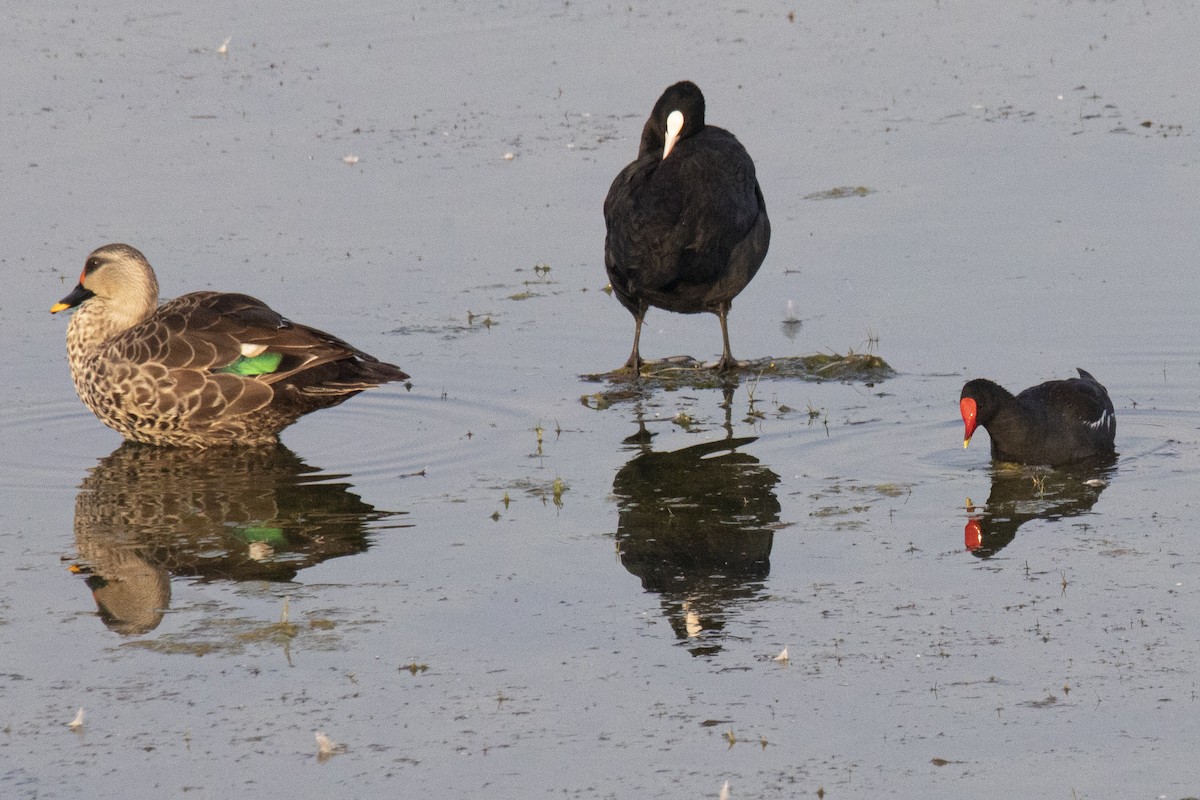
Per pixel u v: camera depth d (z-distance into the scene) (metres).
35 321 18.62
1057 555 11.86
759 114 26.19
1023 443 13.81
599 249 20.95
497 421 15.71
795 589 11.45
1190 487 13.21
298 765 9.23
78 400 16.62
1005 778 8.83
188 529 13.10
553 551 12.36
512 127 25.95
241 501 13.77
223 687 10.20
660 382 16.72
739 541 12.43
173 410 14.93
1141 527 12.35
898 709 9.62
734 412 15.77
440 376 17.02
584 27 31.80
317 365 15.01
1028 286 18.72
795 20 32.03
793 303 18.66
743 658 10.38
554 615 11.16
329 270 20.20
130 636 11.02
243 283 19.69
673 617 11.05
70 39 31.30
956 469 13.92
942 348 17.16
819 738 9.33
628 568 11.97
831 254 20.27
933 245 20.30
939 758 9.05
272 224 21.89
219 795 8.94
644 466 14.30
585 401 16.22
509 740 9.43
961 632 10.61
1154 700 9.60
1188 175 22.31
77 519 13.38
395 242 21.19
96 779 9.15
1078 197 21.70
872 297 18.81
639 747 9.30
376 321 18.58
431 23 32.31
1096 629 10.58
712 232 15.99
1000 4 32.72
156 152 24.94
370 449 15.05
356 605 11.43
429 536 12.77
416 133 25.80
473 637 10.84
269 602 11.55
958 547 12.10
